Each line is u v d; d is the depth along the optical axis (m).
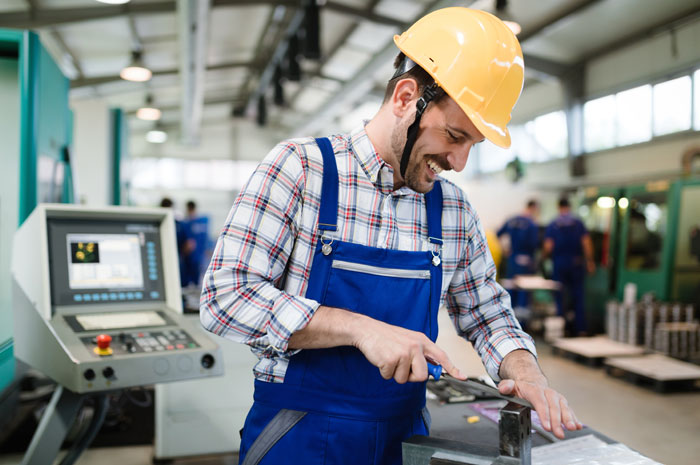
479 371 4.55
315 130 14.02
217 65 10.69
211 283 0.88
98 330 1.68
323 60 10.77
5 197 2.28
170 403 2.74
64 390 1.67
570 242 6.04
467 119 0.87
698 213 5.46
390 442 0.92
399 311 0.94
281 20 8.58
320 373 0.90
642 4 7.04
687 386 4.34
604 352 4.95
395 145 0.92
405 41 0.94
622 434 3.39
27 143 2.14
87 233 1.86
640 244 5.89
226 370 2.79
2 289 2.24
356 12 7.78
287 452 0.90
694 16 7.08
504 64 0.90
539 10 7.39
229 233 0.90
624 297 6.00
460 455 0.78
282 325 0.83
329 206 0.93
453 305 1.13
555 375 4.72
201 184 15.75
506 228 6.74
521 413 0.77
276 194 0.91
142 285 1.90
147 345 1.65
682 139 7.41
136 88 10.23
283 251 0.92
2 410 2.68
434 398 1.47
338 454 0.89
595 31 8.00
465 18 0.92
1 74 2.31
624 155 8.37
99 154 4.75
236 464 2.85
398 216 0.98
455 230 1.04
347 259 0.92
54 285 1.75
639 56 8.01
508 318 1.07
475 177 11.98
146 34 7.52
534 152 10.38
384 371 0.80
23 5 5.98
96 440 3.00
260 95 12.64
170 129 15.34
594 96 8.85
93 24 6.75
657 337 5.04
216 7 7.19
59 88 2.56
